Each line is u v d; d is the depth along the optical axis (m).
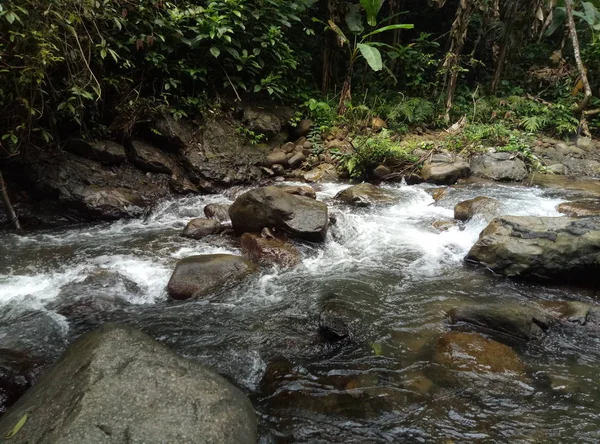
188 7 7.21
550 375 2.86
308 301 3.80
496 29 9.84
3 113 5.09
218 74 7.52
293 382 2.79
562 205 5.71
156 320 3.50
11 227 5.29
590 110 9.31
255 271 4.22
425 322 3.47
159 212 5.98
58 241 5.03
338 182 7.25
